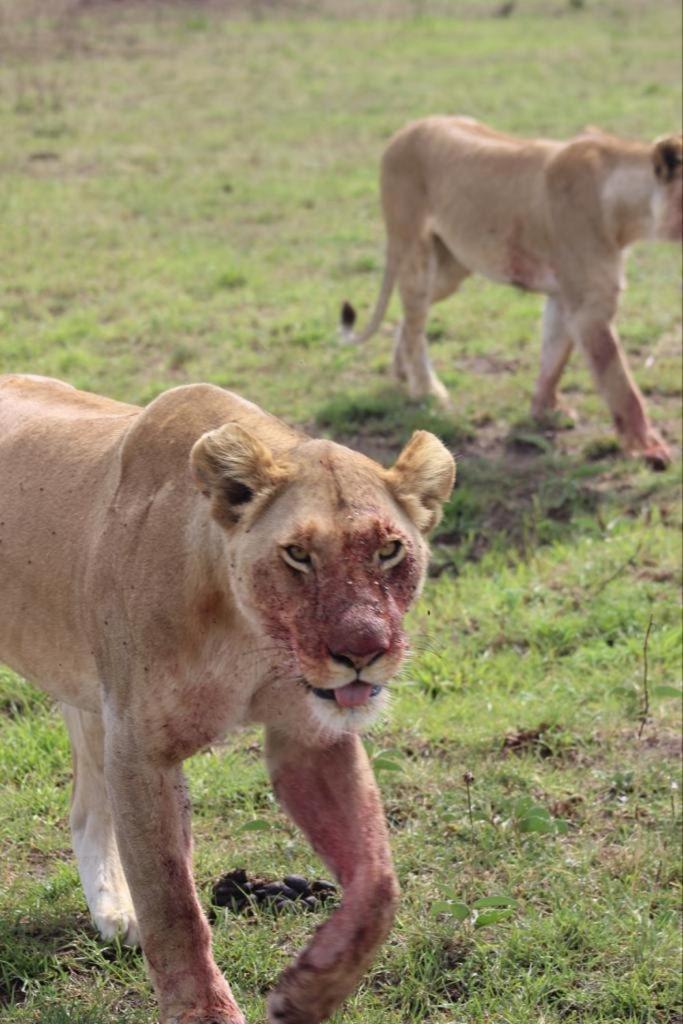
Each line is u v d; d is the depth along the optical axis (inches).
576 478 448.8
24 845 266.7
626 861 254.5
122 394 518.9
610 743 300.2
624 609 355.6
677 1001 221.6
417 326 525.7
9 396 240.5
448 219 513.3
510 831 263.0
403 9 1633.9
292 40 1411.2
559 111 1029.2
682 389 533.3
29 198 810.2
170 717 192.4
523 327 601.6
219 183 848.9
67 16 1513.3
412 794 280.1
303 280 671.8
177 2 1598.2
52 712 318.7
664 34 1433.3
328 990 178.2
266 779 284.5
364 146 948.6
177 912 191.8
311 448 179.2
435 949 229.5
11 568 217.6
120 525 198.7
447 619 359.9
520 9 1638.8
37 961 228.8
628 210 466.3
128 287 655.8
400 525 171.6
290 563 167.9
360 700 167.3
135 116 1048.2
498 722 305.7
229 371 550.3
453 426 493.4
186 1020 187.2
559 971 227.6
